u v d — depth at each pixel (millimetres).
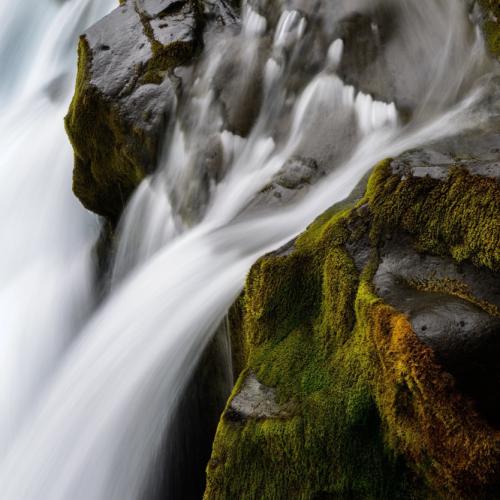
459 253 2678
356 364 2678
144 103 5676
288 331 3166
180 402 4207
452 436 2219
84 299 6824
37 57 11250
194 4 6320
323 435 2676
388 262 2859
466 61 4852
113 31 6238
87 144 6070
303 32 5703
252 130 5488
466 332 2281
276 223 4516
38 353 6457
